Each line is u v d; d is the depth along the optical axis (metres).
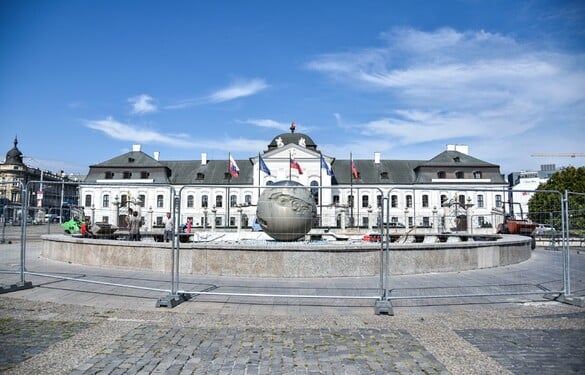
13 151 103.81
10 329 6.66
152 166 77.12
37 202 16.77
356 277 11.60
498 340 6.24
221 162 80.94
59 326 6.84
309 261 11.48
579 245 19.09
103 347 5.79
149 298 8.95
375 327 6.89
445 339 6.26
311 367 5.10
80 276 11.49
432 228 23.52
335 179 75.75
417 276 11.88
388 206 8.46
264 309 8.11
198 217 33.69
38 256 16.33
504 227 21.17
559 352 5.71
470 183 73.81
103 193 73.31
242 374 4.88
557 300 9.05
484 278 11.68
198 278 11.26
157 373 4.88
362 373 4.93
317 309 8.14
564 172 67.19
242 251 11.59
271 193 14.45
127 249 12.77
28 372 4.88
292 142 79.62
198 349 5.73
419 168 75.31
